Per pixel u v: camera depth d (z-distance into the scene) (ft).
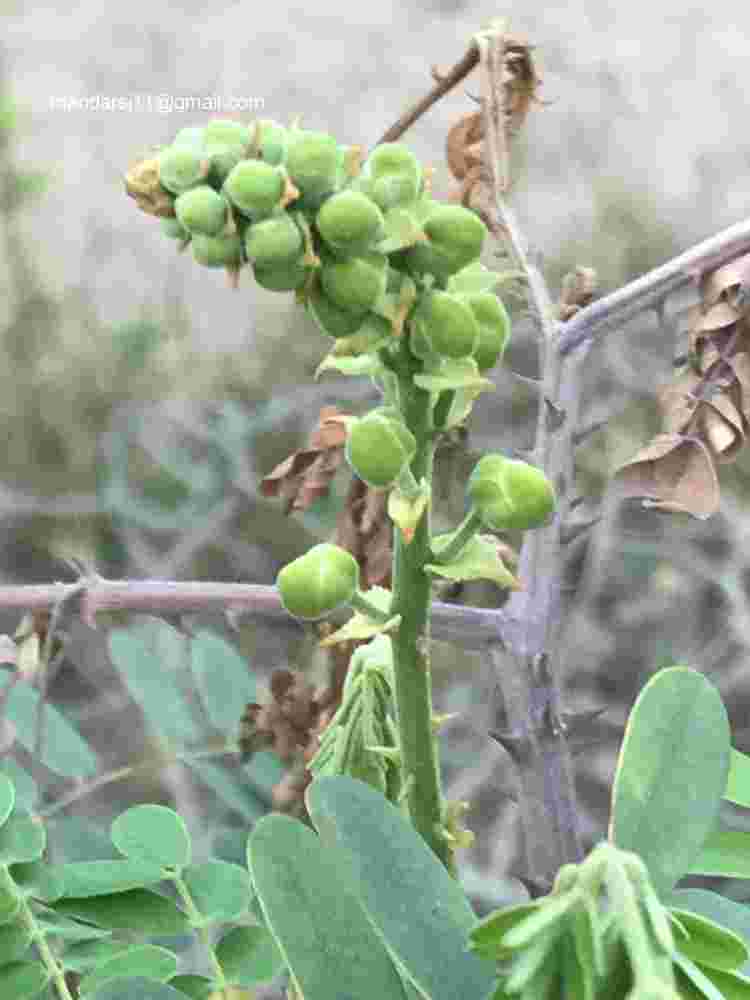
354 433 0.63
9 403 2.77
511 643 0.87
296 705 0.95
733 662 2.15
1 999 0.74
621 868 0.51
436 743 0.70
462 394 0.64
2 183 2.98
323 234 0.59
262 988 0.85
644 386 2.07
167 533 2.58
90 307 3.02
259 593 0.88
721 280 0.86
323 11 4.25
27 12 4.15
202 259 0.59
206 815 1.44
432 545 0.67
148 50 3.99
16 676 0.87
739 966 0.53
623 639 2.24
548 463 0.89
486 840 1.91
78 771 0.92
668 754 0.63
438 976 0.57
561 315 0.96
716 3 4.16
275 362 2.97
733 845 0.78
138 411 2.61
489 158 0.96
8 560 2.63
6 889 0.76
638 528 2.25
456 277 0.64
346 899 0.59
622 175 3.36
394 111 3.84
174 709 1.00
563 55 3.95
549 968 0.51
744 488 2.36
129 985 0.63
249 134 0.59
